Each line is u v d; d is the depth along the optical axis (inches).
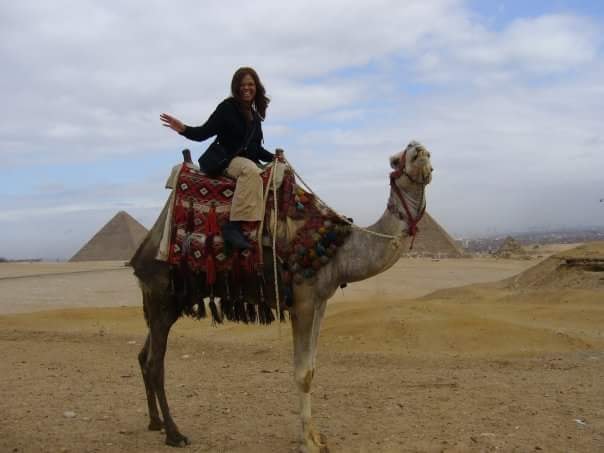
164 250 267.9
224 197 264.5
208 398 350.6
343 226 249.8
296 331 253.1
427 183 245.8
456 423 289.0
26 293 1449.3
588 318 685.3
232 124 269.4
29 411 319.9
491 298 946.7
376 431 280.7
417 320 592.7
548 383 370.6
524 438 265.3
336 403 334.0
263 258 257.6
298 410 321.4
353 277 251.3
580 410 306.3
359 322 599.5
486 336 550.9
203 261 261.7
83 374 420.8
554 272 1035.9
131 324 745.0
